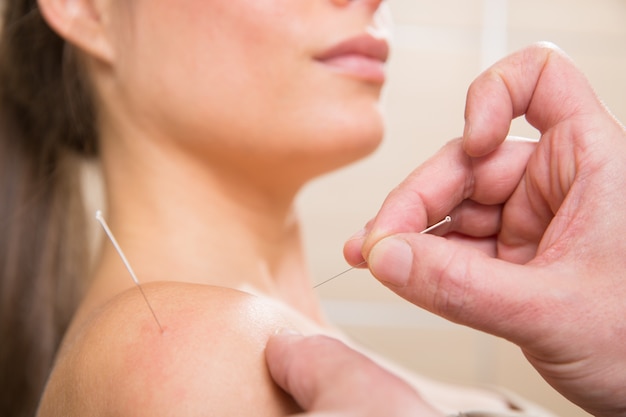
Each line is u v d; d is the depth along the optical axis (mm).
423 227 337
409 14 854
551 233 326
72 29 432
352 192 851
